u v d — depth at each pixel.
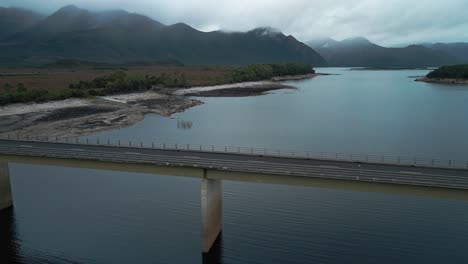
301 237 46.88
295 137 106.19
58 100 153.38
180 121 132.75
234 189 63.94
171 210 55.97
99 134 110.25
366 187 38.88
